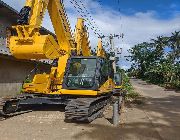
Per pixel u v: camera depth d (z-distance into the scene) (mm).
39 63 25469
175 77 52969
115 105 10688
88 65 13391
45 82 13766
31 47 11453
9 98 12570
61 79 14062
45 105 15961
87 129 9766
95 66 13328
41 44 11438
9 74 20766
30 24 11922
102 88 13922
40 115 12750
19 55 11719
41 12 12289
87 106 10953
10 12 21453
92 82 12984
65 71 13367
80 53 15922
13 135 8695
